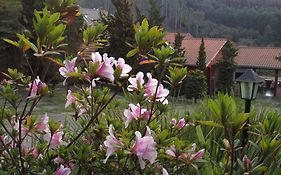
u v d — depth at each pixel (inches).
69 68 73.3
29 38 67.6
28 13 643.5
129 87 78.7
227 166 85.9
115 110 88.3
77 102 83.5
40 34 62.4
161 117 98.0
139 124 77.0
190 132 114.9
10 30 637.3
